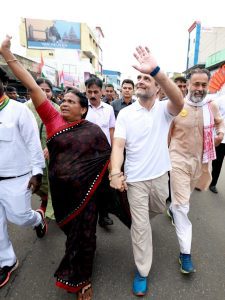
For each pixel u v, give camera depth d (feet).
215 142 9.80
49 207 11.21
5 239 7.55
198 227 10.78
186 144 8.51
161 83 6.07
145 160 7.14
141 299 6.99
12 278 7.69
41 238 9.77
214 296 7.11
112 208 7.67
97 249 9.20
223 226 10.88
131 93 13.78
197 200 13.62
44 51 132.77
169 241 9.76
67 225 7.09
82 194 6.74
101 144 7.13
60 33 131.95
